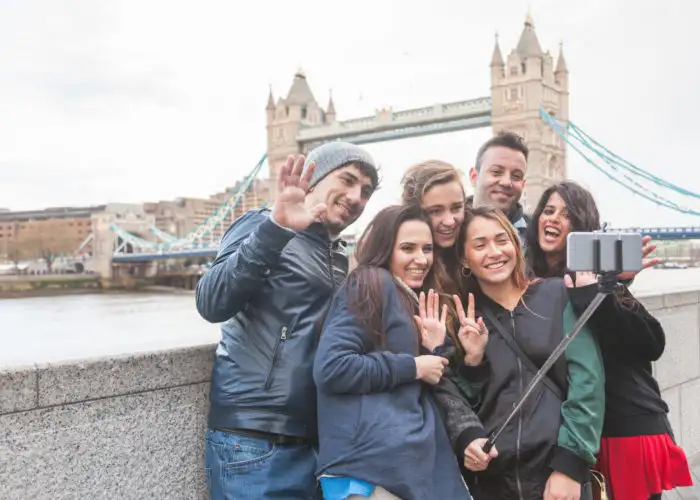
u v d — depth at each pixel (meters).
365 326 2.01
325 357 1.97
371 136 70.81
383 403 1.94
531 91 61.81
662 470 2.47
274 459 2.06
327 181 2.25
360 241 2.23
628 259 1.81
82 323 30.22
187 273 70.12
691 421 4.43
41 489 1.96
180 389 2.26
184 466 2.27
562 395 2.16
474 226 2.30
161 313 36.25
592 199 2.64
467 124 65.56
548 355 2.15
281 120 78.62
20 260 87.00
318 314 2.15
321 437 1.99
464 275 2.39
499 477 2.13
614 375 2.48
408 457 1.89
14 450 1.91
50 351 2.18
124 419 2.13
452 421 2.09
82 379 2.04
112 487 2.10
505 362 2.18
